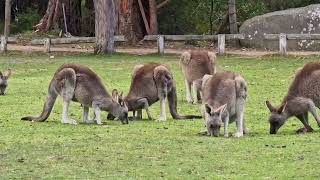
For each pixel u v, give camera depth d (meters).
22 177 11.06
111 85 24.19
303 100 15.00
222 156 12.52
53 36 41.41
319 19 35.56
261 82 25.06
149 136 14.62
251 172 11.31
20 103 20.08
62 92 16.20
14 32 45.56
